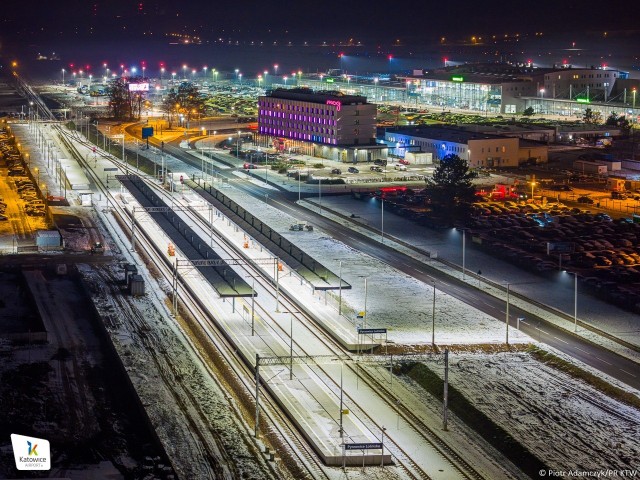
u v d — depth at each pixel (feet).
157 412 261.24
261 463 234.58
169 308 359.46
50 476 225.35
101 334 330.95
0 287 388.78
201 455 237.86
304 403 268.62
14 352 309.83
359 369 298.35
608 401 273.95
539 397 275.18
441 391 280.72
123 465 232.73
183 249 417.69
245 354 307.17
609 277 404.36
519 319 340.39
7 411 262.26
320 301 367.86
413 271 415.03
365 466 233.76
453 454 241.14
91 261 425.69
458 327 339.36
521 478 229.45
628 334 334.65
